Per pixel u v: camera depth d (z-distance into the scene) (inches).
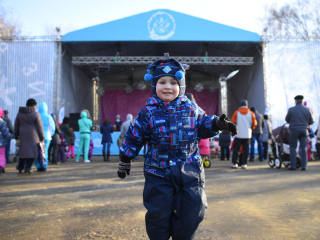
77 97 734.5
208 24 568.7
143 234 104.2
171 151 72.6
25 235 104.3
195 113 76.6
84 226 113.5
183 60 611.2
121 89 922.7
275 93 572.1
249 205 142.8
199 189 72.0
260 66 598.5
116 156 534.9
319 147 389.4
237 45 618.5
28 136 266.1
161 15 567.5
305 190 178.5
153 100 76.8
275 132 305.0
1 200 158.2
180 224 70.7
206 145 312.5
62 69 598.2
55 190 185.9
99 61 614.5
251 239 99.1
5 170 301.0
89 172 279.0
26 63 568.4
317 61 573.9
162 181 72.1
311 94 567.2
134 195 167.6
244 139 301.1
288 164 311.4
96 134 554.6
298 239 98.9
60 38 568.7
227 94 908.6
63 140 397.1
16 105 561.3
